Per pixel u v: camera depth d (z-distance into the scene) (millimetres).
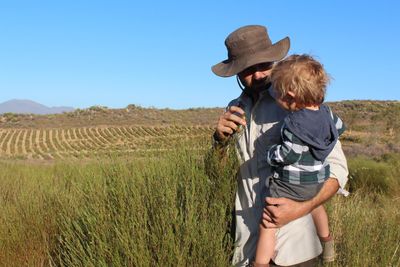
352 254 2742
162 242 2227
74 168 4352
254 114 2064
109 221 2477
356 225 3123
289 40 2057
